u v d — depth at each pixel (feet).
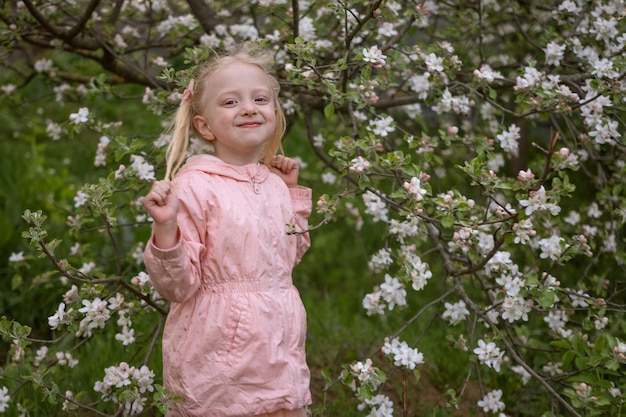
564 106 9.26
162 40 13.38
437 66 9.66
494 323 9.71
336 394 11.45
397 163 8.37
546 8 11.79
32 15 10.92
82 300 8.95
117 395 8.93
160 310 9.48
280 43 11.09
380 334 13.29
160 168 10.57
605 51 10.62
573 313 10.68
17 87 13.75
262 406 7.61
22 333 8.56
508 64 12.19
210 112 8.14
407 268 9.01
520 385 10.97
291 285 8.14
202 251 7.70
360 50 9.57
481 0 11.87
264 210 8.00
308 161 18.89
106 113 19.86
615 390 8.93
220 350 7.64
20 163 17.19
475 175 8.18
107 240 13.67
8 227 13.97
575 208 13.92
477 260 9.88
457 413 11.07
